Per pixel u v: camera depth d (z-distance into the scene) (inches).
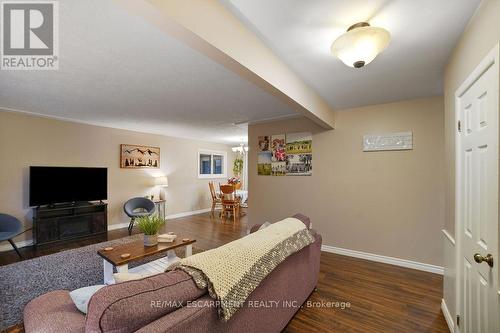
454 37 65.4
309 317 80.3
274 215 167.8
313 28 62.1
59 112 148.8
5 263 124.0
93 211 173.9
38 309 50.5
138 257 91.7
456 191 67.3
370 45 60.4
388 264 126.7
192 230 196.1
